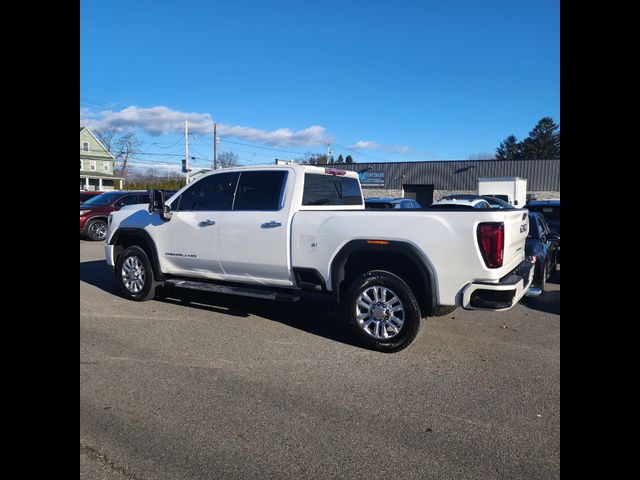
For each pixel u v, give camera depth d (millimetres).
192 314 6660
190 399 3996
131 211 7438
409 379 4465
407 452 3230
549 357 5055
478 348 5355
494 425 3600
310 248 5598
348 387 4273
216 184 6582
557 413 3785
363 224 5223
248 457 3154
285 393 4137
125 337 5598
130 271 7344
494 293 4703
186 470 3004
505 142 92625
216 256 6410
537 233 8211
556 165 38156
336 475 2969
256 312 6801
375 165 44281
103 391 4117
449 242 4820
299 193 5930
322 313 6785
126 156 66625
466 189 41000
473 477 2953
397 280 5059
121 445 3277
